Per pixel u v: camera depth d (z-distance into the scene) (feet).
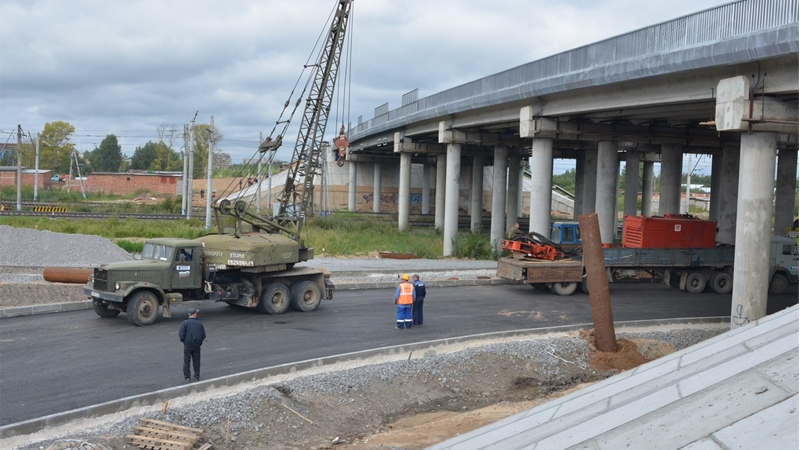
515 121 120.47
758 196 64.18
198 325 45.21
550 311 75.66
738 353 25.12
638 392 24.93
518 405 49.73
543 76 99.09
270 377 47.70
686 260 89.76
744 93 62.95
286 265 72.95
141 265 62.34
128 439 35.86
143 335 58.34
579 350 60.39
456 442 27.96
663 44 74.18
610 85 86.02
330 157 296.10
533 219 108.88
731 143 119.96
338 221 191.31
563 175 574.97
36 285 76.23
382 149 249.34
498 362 56.03
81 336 57.26
